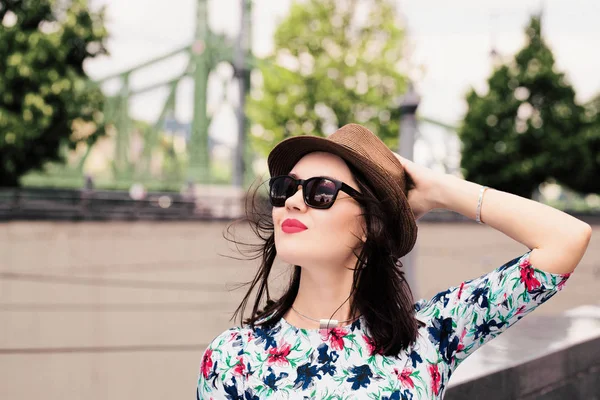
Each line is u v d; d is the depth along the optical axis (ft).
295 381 4.44
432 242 60.85
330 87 79.30
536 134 114.42
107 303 23.30
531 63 113.80
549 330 9.64
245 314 17.71
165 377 14.66
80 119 81.56
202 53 144.36
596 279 35.76
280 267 5.33
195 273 31.71
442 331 4.77
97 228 61.93
